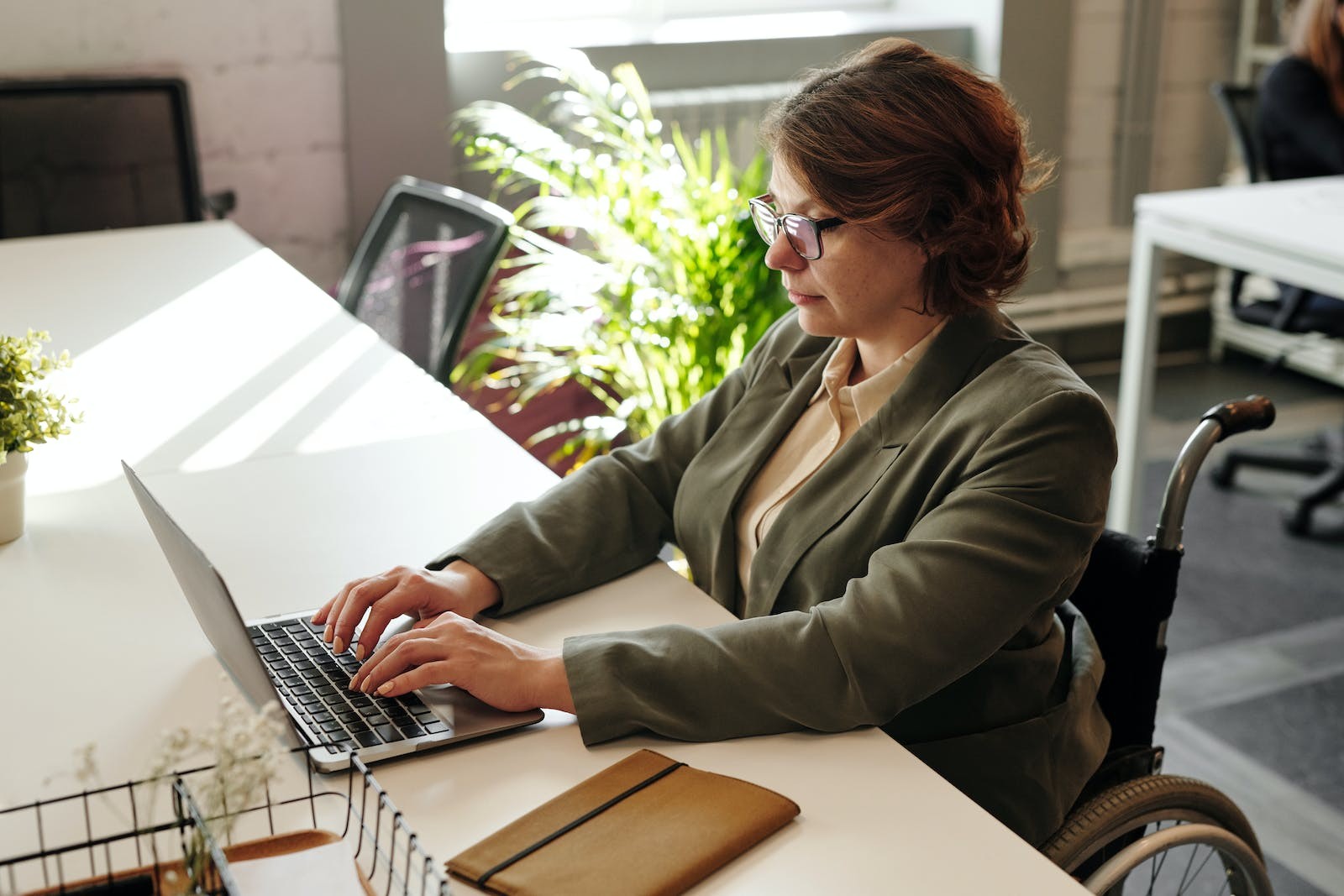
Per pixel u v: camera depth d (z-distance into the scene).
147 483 1.59
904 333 1.32
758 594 1.34
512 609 1.33
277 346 2.07
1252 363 4.54
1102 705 1.49
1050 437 1.19
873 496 1.28
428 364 2.36
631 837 0.95
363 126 3.43
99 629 1.26
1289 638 2.85
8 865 0.82
